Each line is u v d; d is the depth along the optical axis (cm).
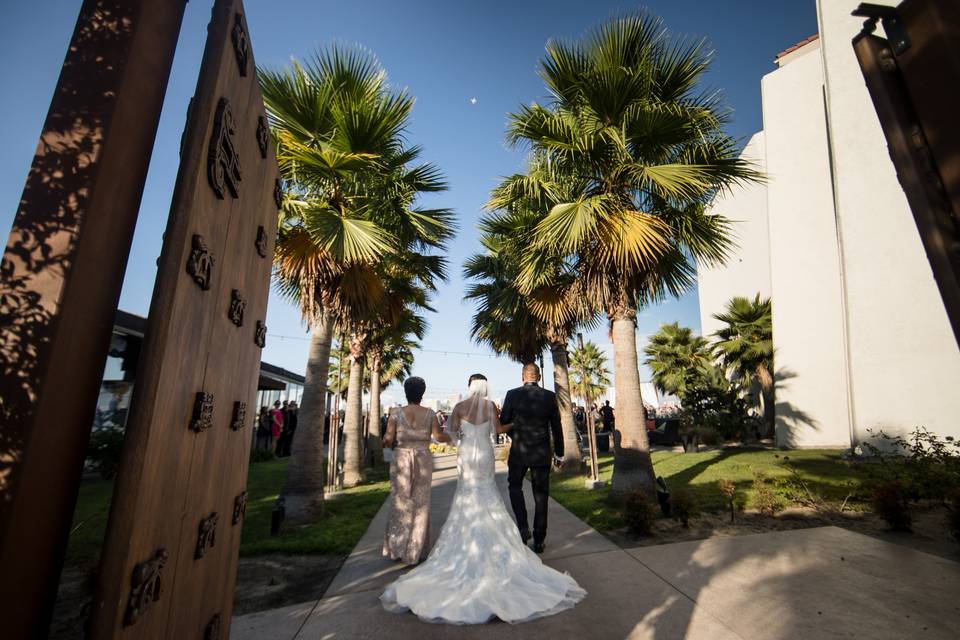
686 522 417
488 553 287
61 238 79
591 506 538
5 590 67
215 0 107
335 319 626
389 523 368
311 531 469
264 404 1527
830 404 1230
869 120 953
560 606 257
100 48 91
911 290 873
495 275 1090
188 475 101
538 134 569
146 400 76
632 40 534
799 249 1328
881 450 855
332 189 554
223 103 103
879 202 924
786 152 1379
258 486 794
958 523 340
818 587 275
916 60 95
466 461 324
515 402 391
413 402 388
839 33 1006
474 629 238
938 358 831
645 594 274
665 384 1936
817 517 442
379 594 291
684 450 1242
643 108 510
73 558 347
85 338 83
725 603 258
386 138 546
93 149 84
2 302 75
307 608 272
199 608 113
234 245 126
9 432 71
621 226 536
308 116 521
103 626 66
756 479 557
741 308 1692
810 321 1287
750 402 1504
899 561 314
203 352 105
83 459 84
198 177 91
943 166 89
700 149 551
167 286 81
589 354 2534
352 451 875
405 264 845
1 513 68
